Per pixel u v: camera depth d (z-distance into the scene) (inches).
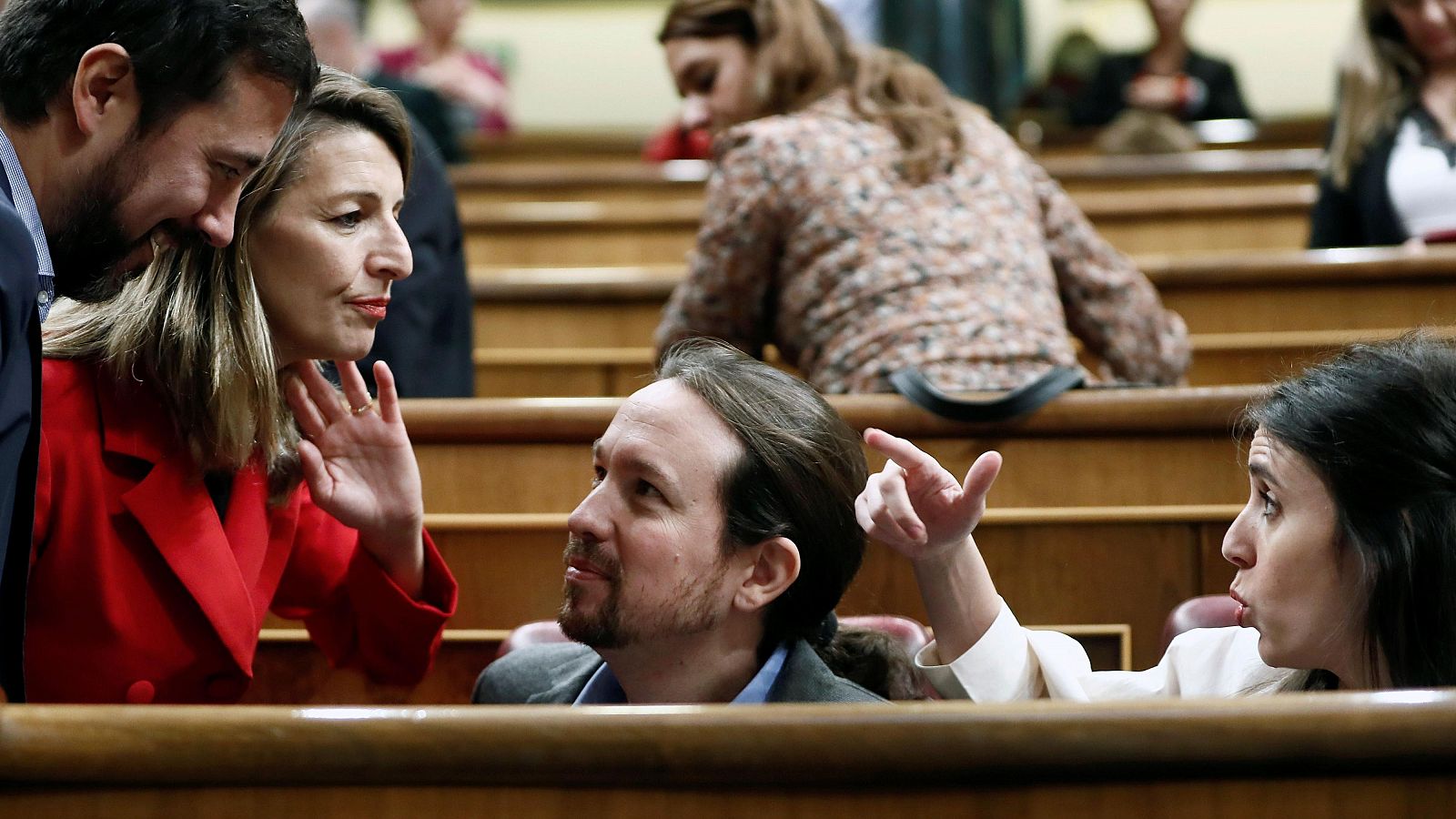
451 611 58.2
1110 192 156.4
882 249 78.3
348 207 52.5
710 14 87.3
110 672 51.3
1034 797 36.7
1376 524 46.3
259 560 54.2
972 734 36.1
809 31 84.4
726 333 82.3
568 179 161.2
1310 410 47.9
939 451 74.5
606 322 116.3
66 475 50.9
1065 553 73.2
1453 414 46.5
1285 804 36.5
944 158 81.0
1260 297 106.8
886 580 70.6
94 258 47.1
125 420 52.1
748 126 81.9
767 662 50.2
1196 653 55.4
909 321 76.7
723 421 49.6
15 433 42.4
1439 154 106.9
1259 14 257.6
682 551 48.7
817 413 50.8
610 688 52.4
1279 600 47.8
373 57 214.4
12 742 35.9
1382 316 105.1
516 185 161.5
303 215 52.0
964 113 85.0
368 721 36.7
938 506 50.5
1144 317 84.7
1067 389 74.7
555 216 143.8
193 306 51.8
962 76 181.0
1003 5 193.8
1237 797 36.5
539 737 36.5
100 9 44.8
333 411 55.6
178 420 52.1
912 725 36.2
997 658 52.4
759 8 86.0
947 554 52.6
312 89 48.9
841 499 50.3
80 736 36.2
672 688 50.6
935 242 78.4
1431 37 107.0
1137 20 243.1
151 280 52.1
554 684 55.5
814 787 37.0
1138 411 73.6
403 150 54.6
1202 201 141.3
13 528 44.9
